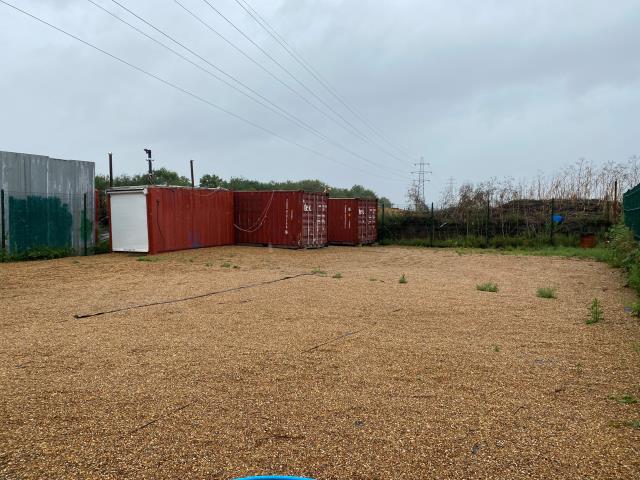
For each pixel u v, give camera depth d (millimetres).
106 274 11492
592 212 22422
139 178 34875
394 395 3758
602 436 3068
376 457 2811
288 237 20422
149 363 4539
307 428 3182
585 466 2709
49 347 5082
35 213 15344
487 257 17422
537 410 3477
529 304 7582
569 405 3570
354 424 3242
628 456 2811
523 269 13320
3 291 8875
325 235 22188
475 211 24078
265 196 20844
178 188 18109
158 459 2779
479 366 4465
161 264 13789
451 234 24094
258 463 2740
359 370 4348
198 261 14773
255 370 4340
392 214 26250
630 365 4477
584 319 6473
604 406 3549
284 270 12594
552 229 21609
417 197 28031
